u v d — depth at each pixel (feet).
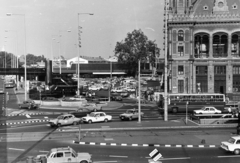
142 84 452.76
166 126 155.74
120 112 218.59
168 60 309.01
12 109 234.79
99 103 252.42
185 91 304.30
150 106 260.01
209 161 96.63
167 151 108.99
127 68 502.79
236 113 181.98
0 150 111.14
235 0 310.45
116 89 393.70
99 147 114.62
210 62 306.14
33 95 308.19
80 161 88.38
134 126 155.94
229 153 106.01
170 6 306.35
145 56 475.72
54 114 207.51
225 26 306.35
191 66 304.50
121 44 476.13
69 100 253.65
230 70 306.55
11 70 401.08
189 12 303.48
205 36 315.17
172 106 218.18
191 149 111.75
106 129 148.56
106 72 565.94
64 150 89.35
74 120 163.43
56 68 568.41
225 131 144.36
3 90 408.67
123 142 120.78
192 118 180.45
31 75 413.18
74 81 366.43
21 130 151.02
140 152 107.55
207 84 306.96
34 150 110.83
